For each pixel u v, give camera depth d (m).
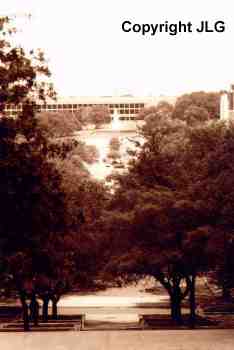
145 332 21.31
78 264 54.75
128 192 50.81
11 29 30.39
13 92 30.36
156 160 51.31
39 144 31.64
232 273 40.34
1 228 31.67
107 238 53.47
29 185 30.80
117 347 18.59
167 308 72.56
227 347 18.28
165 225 46.19
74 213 40.84
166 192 47.03
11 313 64.81
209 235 40.22
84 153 183.50
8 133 30.31
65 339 20.14
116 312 69.19
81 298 82.62
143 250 48.22
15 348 18.80
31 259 35.56
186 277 47.06
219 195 38.91
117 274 53.34
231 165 38.50
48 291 53.00
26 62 30.61
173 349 18.11
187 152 49.41
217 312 60.59
